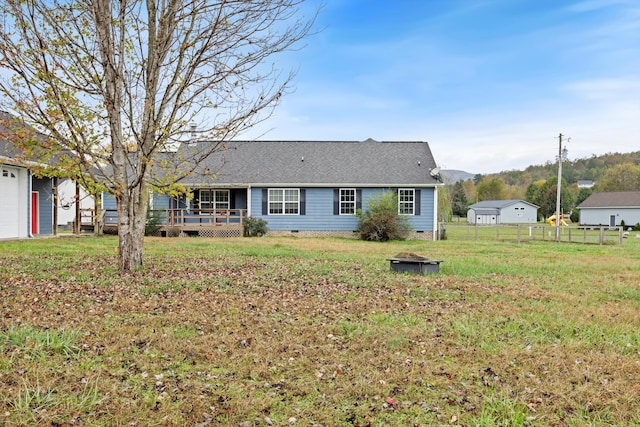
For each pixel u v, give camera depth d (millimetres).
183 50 9141
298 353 4859
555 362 4672
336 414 3518
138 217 9953
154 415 3398
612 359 4785
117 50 9227
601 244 22922
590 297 8211
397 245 19984
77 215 21000
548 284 9578
